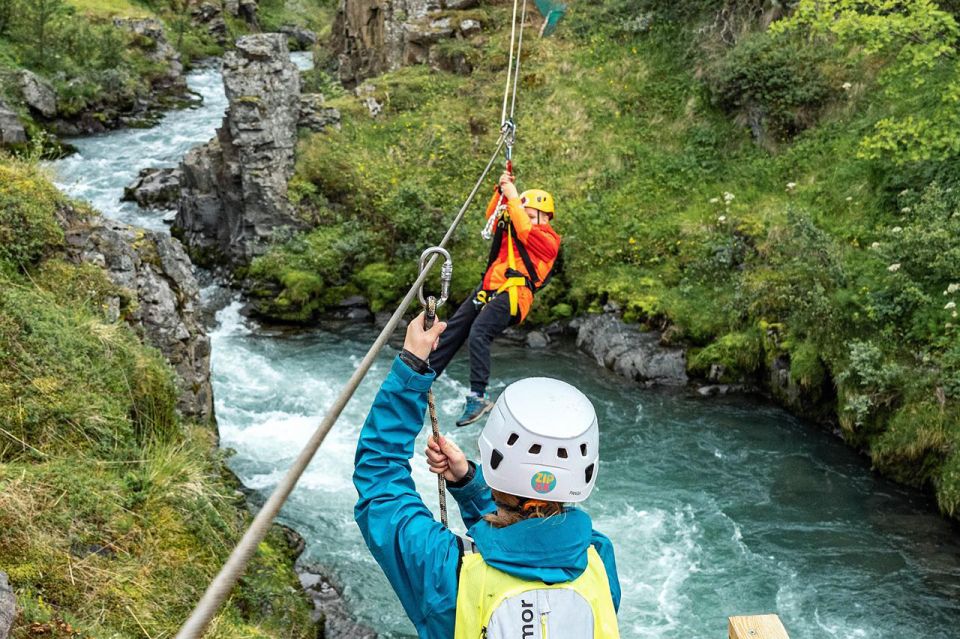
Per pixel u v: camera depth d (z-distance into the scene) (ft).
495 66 72.49
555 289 55.88
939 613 31.94
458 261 57.47
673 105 66.80
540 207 16.51
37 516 20.12
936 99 54.24
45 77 80.84
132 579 20.26
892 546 35.65
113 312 29.27
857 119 59.21
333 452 41.55
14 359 23.71
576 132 65.77
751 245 53.36
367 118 68.39
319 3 146.92
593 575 5.98
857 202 53.52
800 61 62.08
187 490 24.21
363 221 60.85
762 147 61.67
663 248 56.29
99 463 22.90
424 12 79.82
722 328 50.06
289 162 61.46
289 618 26.81
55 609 18.49
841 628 31.22
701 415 45.85
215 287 59.11
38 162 32.65
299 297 55.83
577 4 76.23
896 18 48.96
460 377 49.26
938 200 45.42
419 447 42.37
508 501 6.25
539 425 6.01
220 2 122.83
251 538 5.26
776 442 43.37
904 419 39.96
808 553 35.22
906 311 43.52
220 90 96.89
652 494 39.14
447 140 65.36
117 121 82.07
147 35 96.43
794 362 45.06
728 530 36.63
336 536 35.09
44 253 28.73
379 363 50.80
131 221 63.87
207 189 61.00
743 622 9.39
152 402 27.09
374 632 28.60
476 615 5.81
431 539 6.12
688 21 71.10
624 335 51.49
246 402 45.98
